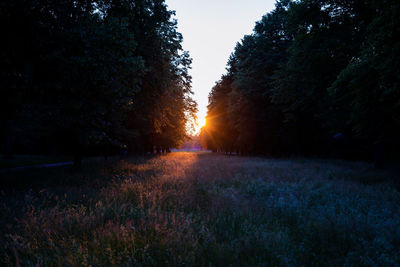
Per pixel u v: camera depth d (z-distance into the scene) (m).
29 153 45.66
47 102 7.41
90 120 8.71
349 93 10.97
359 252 3.36
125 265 2.81
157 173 11.58
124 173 11.56
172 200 6.02
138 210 5.00
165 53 15.04
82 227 3.88
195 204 5.74
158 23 13.95
